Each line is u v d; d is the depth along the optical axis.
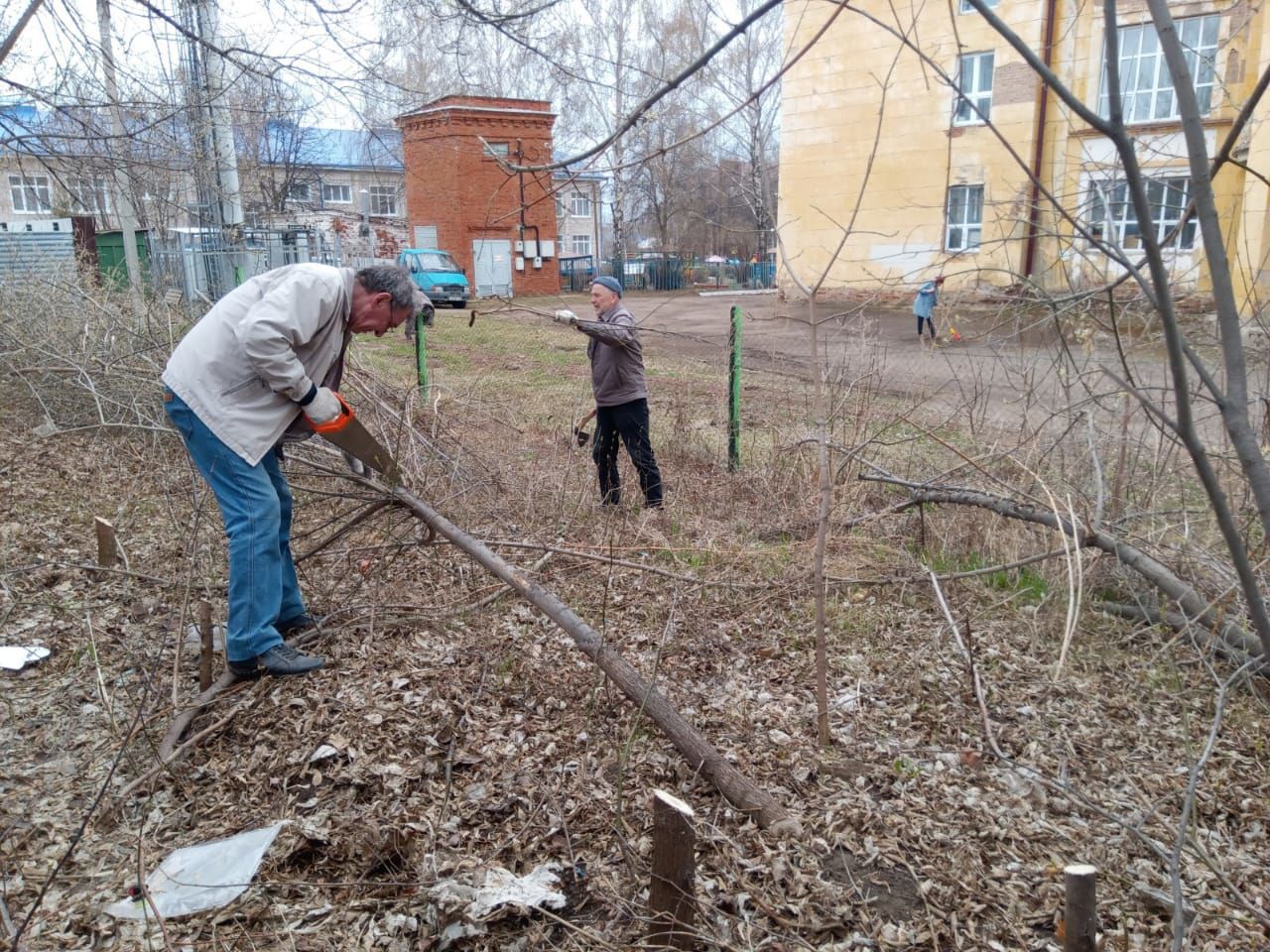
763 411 8.41
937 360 10.65
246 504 3.56
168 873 2.65
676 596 4.32
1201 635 4.03
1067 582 4.50
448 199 25.25
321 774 3.11
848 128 20.58
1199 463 1.54
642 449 5.93
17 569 4.63
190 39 5.17
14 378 7.89
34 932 2.43
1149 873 2.74
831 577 4.68
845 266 21.53
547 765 3.20
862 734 3.48
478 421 7.73
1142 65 14.53
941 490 5.03
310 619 4.15
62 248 13.20
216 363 3.47
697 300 26.50
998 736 3.48
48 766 3.18
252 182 15.87
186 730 3.38
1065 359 5.04
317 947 2.40
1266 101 12.26
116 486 6.20
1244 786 3.20
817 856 2.77
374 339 14.56
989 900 2.61
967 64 18.28
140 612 4.32
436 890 2.54
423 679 3.73
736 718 3.55
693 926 2.34
